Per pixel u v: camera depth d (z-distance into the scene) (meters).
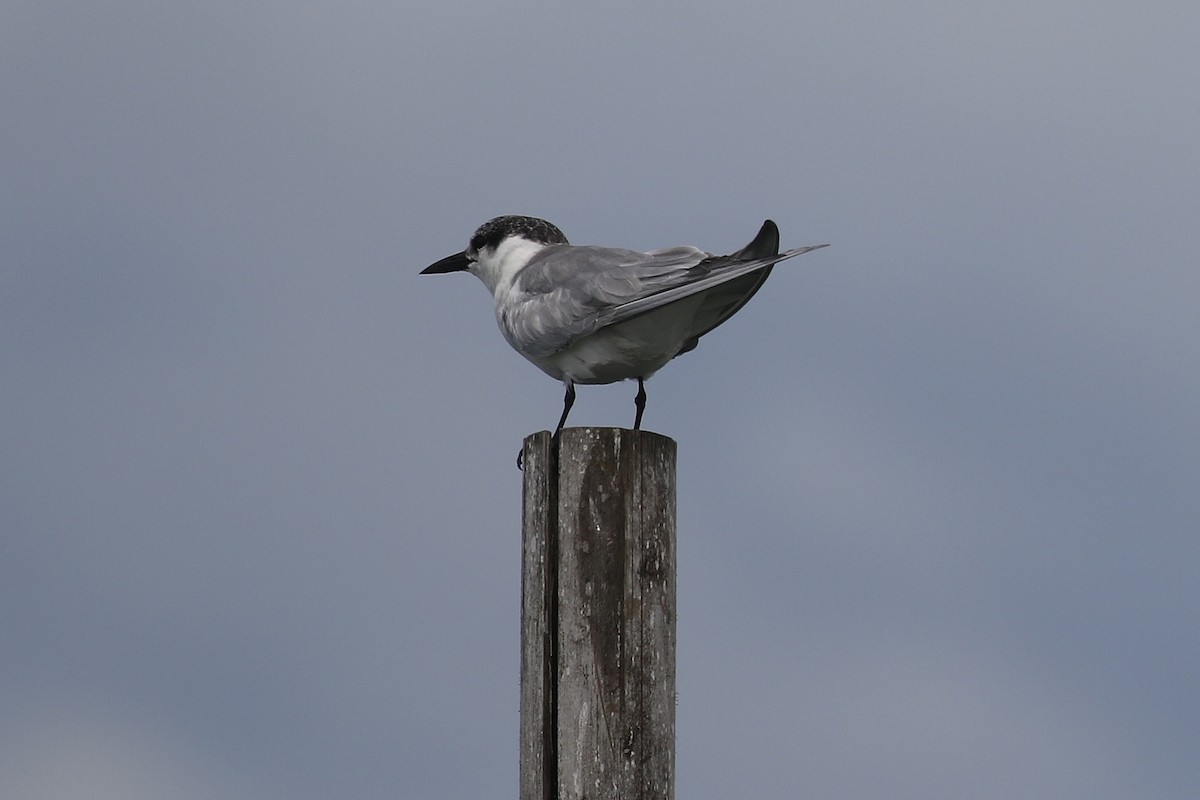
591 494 9.16
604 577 9.08
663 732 9.09
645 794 8.95
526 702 9.30
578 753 8.95
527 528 9.41
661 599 9.17
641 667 9.05
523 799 9.29
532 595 9.30
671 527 9.35
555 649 9.13
